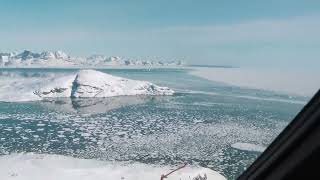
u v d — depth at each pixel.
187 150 134.88
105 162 101.56
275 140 2.63
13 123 193.88
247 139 154.50
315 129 2.37
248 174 2.75
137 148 137.50
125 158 120.50
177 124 193.12
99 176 85.12
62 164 95.31
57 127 183.50
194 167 94.00
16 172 86.56
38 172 87.06
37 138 154.12
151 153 129.00
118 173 87.38
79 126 187.12
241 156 126.00
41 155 104.50
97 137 158.50
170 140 153.00
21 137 155.50
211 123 195.75
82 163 97.56
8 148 132.88
